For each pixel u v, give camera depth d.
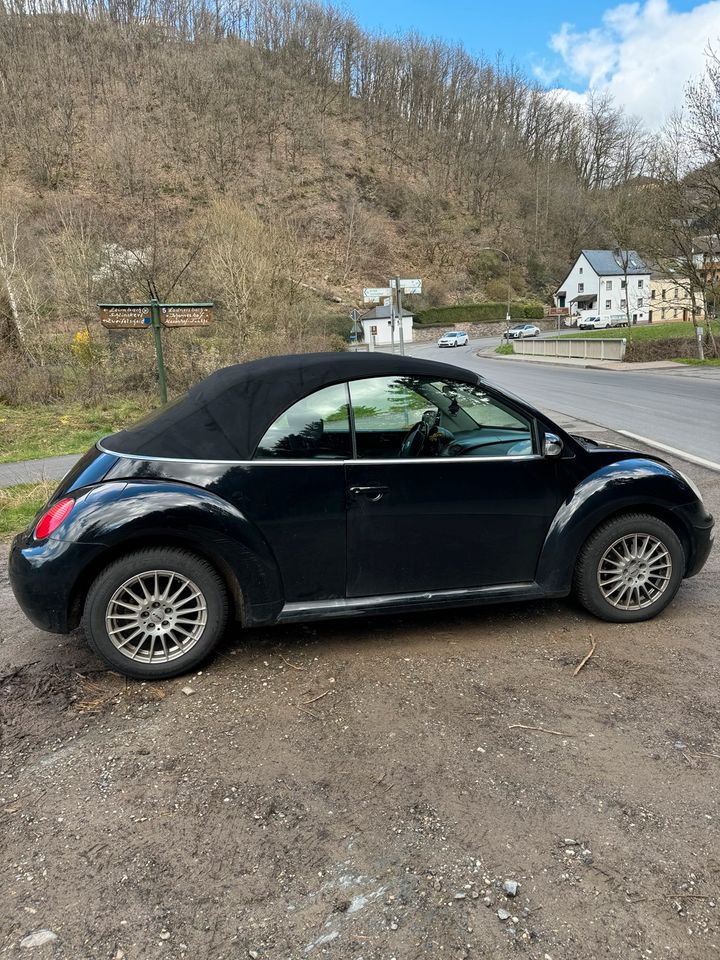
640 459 3.78
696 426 11.13
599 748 2.56
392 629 3.69
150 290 20.11
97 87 84.75
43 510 3.20
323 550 3.23
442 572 3.42
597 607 3.67
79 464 3.34
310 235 78.69
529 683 3.06
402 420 3.33
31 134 71.56
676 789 2.31
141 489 3.01
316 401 3.24
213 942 1.75
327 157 91.94
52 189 65.75
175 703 2.98
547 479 3.50
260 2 104.12
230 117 88.25
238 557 3.10
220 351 20.23
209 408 3.23
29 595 3.00
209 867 2.02
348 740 2.66
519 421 3.52
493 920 1.80
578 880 1.93
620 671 3.16
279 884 1.95
